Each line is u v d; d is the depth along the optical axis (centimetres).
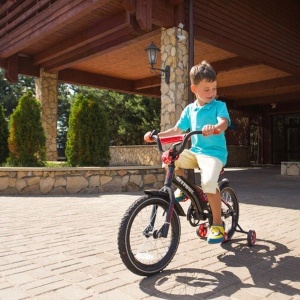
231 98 1875
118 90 1458
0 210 511
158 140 265
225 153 277
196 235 363
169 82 793
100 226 407
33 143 768
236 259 286
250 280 241
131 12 713
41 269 261
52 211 504
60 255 295
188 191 277
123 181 742
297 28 1156
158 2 750
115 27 827
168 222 249
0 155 848
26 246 323
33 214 480
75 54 1047
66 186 708
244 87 1534
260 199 638
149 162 1383
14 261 279
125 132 2228
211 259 286
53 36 971
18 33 973
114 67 1270
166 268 264
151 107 2170
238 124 1989
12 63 1112
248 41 950
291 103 1961
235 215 345
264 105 2088
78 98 790
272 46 1041
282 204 579
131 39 880
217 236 263
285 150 2022
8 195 683
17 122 766
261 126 2102
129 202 589
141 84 1453
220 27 869
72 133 777
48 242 336
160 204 255
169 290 224
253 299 210
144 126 2134
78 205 558
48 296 214
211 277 246
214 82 266
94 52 993
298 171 1205
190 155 275
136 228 274
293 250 313
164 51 802
